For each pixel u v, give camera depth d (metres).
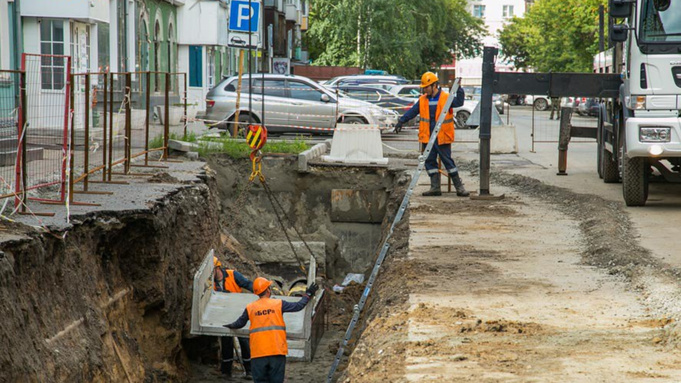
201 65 36.91
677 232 10.68
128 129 13.55
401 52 59.16
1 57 18.92
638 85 12.20
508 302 7.47
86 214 9.47
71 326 8.39
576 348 6.03
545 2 61.62
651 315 6.96
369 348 6.61
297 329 10.08
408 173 17.55
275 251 17.80
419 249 9.98
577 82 13.88
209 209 13.85
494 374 5.47
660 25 12.10
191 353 12.66
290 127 23.81
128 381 9.28
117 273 10.36
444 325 6.75
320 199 18.19
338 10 57.94
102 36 23.25
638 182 12.63
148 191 11.74
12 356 6.80
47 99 10.56
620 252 9.22
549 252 9.77
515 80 14.14
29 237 7.88
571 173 18.08
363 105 24.61
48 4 20.28
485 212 12.83
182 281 11.92
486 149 14.31
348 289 16.33
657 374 5.39
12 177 9.92
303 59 66.75
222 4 37.75
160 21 32.72
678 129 11.96
